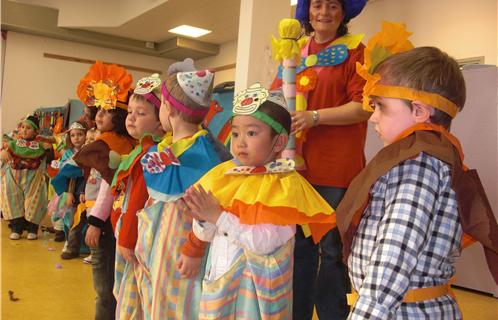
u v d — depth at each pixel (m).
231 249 1.22
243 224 1.16
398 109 0.95
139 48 8.88
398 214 0.85
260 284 1.17
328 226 1.37
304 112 1.55
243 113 1.23
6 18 7.86
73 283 3.10
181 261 1.34
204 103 1.55
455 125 3.35
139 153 1.62
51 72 8.77
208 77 1.56
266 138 1.23
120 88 2.00
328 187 1.65
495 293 3.13
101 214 1.91
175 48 8.59
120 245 1.58
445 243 0.88
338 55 1.68
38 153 4.70
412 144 0.91
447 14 4.94
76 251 3.88
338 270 1.59
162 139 1.70
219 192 1.23
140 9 7.13
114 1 7.85
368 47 1.29
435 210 0.87
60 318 2.42
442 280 0.91
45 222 5.74
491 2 4.57
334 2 1.69
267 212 1.14
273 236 1.16
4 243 4.38
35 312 2.49
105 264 1.96
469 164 3.27
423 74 0.93
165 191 1.45
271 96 1.27
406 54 0.98
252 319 1.17
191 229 1.45
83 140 4.02
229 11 6.80
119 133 1.99
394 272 0.82
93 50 9.10
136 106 1.72
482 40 4.63
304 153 1.68
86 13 7.96
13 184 4.61
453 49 4.88
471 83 3.29
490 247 0.90
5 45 8.39
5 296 2.73
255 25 3.78
